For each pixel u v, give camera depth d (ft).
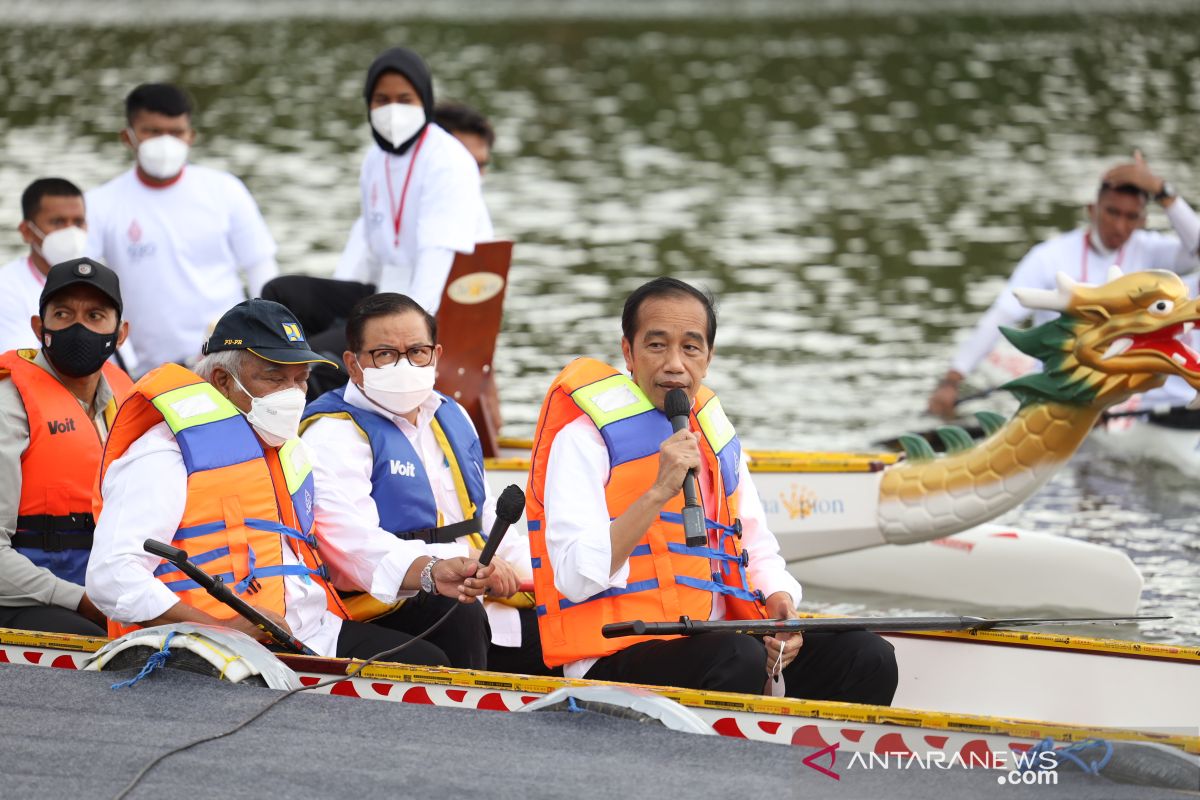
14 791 43.52
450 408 62.18
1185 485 103.19
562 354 133.69
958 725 47.44
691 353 53.06
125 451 54.39
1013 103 289.53
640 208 203.51
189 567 49.93
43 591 60.85
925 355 136.05
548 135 263.70
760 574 56.29
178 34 394.32
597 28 435.53
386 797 43.29
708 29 432.25
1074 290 76.54
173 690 50.24
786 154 244.83
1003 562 85.76
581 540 51.60
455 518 61.00
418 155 84.23
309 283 87.61
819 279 164.96
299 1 499.51
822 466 86.94
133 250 94.84
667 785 44.24
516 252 177.06
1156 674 57.98
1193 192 197.98
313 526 57.52
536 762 45.57
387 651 53.52
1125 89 302.86
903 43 388.98
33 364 62.75
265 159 224.94
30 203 79.61
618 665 53.42
